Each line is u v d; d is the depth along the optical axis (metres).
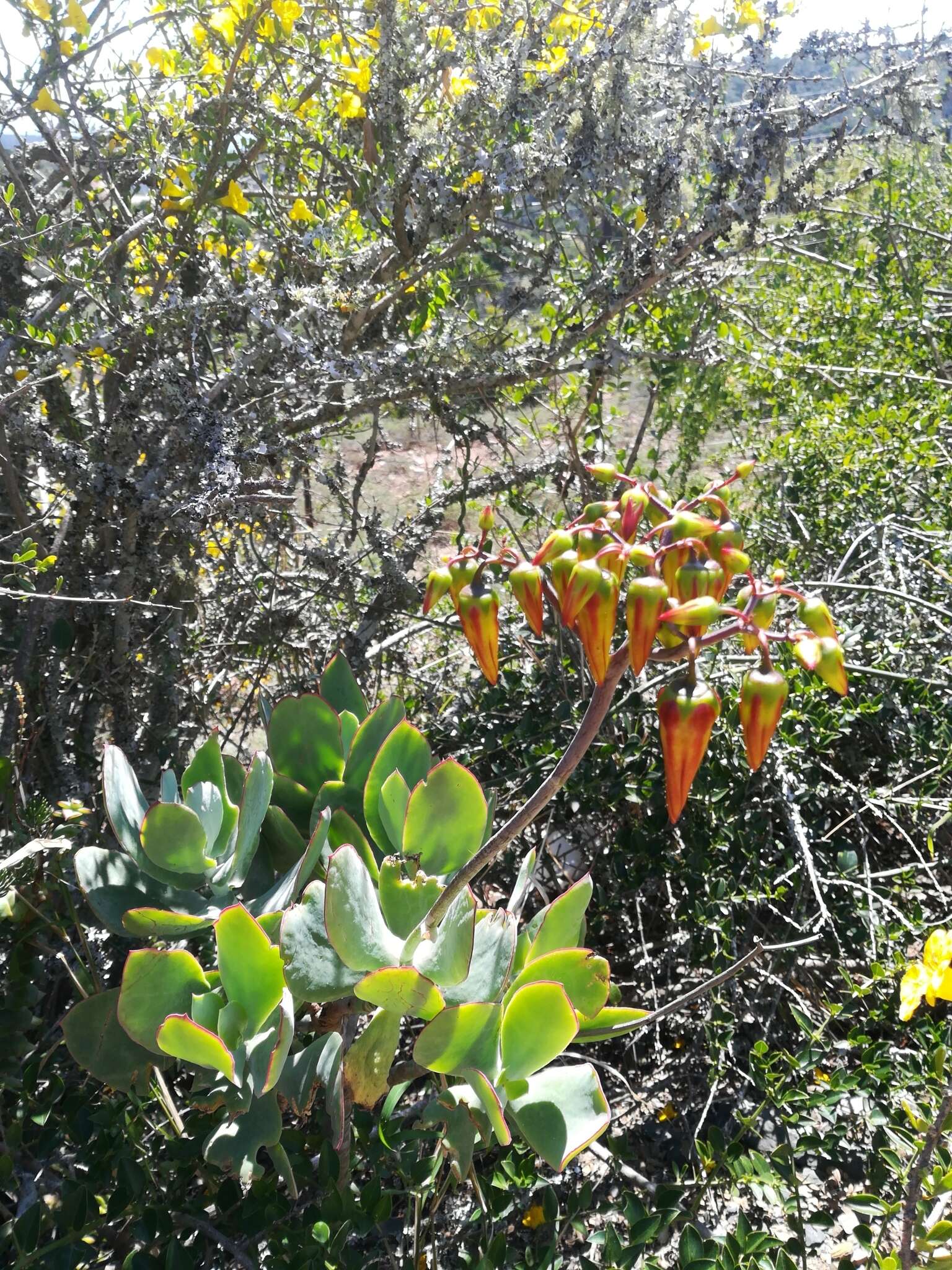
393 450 4.11
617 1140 2.35
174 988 1.92
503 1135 1.71
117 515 2.82
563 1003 1.77
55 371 2.90
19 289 2.91
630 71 3.21
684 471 4.52
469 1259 2.04
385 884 2.09
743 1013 2.75
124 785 2.27
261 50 3.21
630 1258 1.96
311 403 3.29
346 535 4.13
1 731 2.65
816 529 4.11
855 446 4.27
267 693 3.59
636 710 3.19
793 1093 2.36
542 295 3.66
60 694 2.78
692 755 1.31
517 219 3.58
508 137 3.21
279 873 2.42
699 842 2.95
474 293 4.26
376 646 3.59
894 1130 2.27
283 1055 1.79
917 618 3.53
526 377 3.47
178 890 2.26
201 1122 2.08
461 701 3.56
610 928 3.15
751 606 1.31
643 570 1.43
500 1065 1.90
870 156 5.65
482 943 2.03
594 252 3.56
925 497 4.15
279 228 3.45
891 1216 2.04
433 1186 2.20
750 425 5.27
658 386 4.27
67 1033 1.96
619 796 3.01
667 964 2.93
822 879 2.77
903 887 2.97
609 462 4.27
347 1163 2.07
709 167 3.62
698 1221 2.42
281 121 3.23
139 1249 1.93
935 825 3.03
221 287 3.08
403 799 2.22
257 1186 2.00
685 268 3.58
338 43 3.41
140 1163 2.04
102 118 3.09
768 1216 2.45
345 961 1.87
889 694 3.31
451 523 4.94
